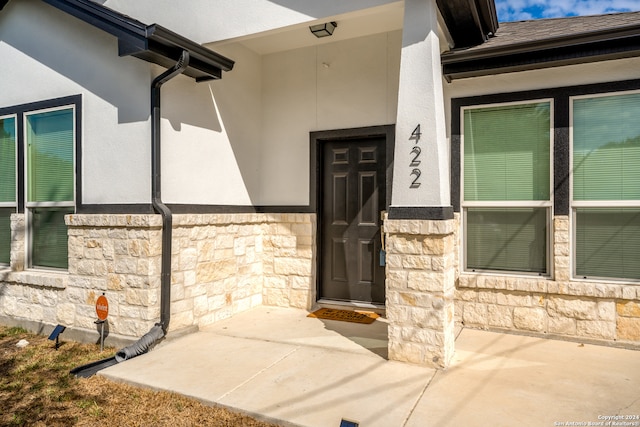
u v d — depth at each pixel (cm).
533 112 433
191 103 458
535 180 433
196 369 349
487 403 284
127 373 343
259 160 579
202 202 473
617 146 404
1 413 295
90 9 399
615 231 407
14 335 476
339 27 496
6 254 532
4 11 511
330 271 565
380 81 514
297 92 559
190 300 449
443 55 405
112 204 436
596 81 405
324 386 313
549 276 429
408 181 355
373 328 458
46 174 492
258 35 433
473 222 461
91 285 442
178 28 464
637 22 357
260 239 564
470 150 458
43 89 484
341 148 556
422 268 349
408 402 286
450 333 364
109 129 438
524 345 400
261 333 443
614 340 397
